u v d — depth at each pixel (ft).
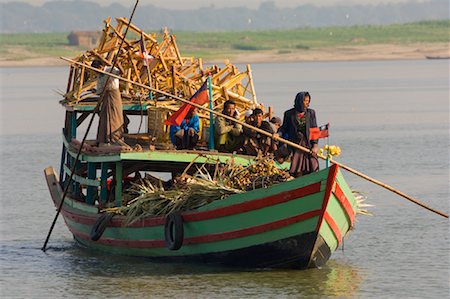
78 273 181.98
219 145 192.85
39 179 304.71
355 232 213.87
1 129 483.51
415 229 215.92
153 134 200.54
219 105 209.05
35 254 200.64
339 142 388.57
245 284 167.73
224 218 169.78
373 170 307.17
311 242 165.89
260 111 191.21
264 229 166.81
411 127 445.78
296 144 172.76
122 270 181.98
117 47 209.36
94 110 192.65
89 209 197.47
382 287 167.43
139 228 183.11
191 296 161.99
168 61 211.61
